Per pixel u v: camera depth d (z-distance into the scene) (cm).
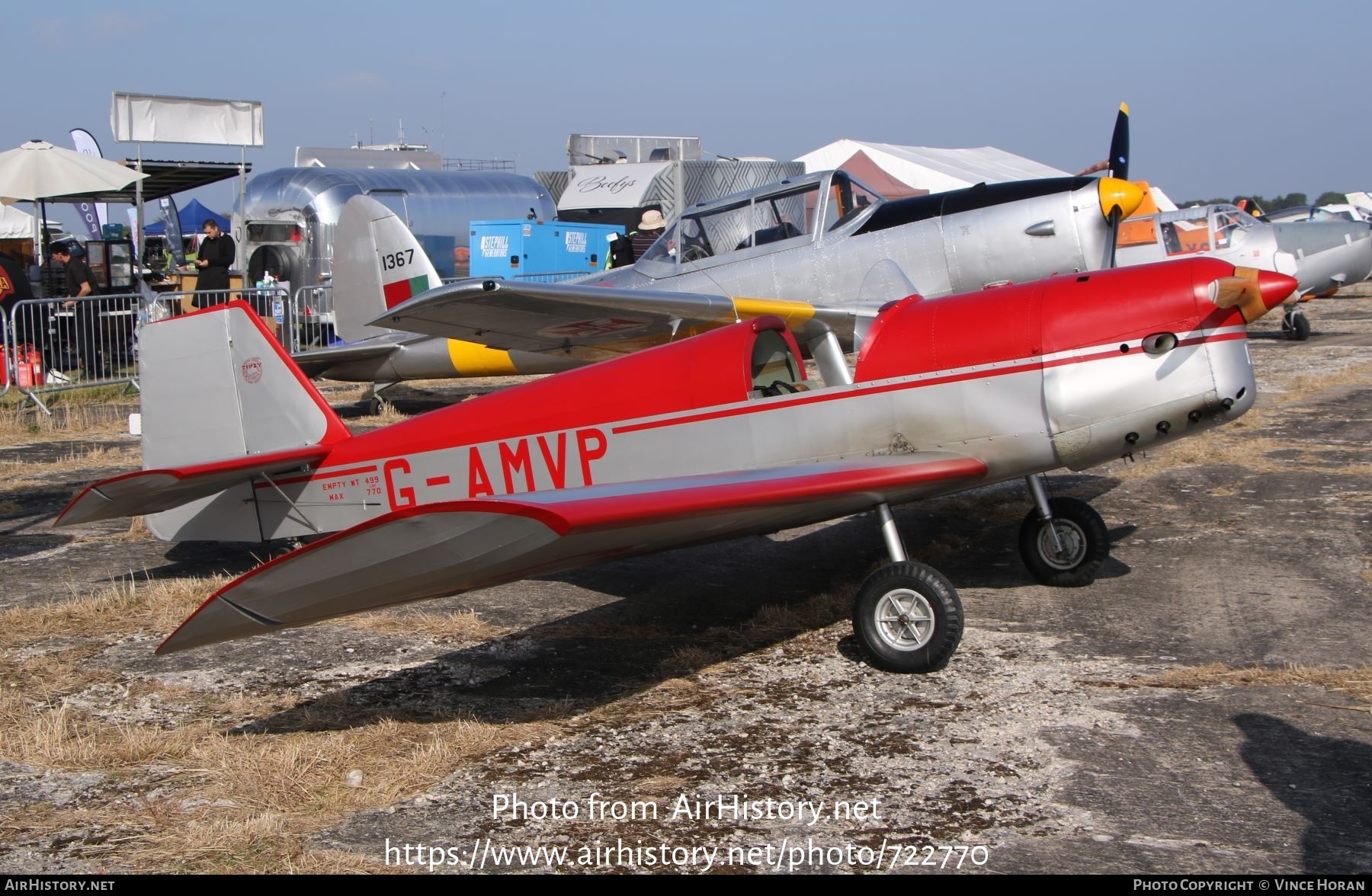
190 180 1875
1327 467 803
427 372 1137
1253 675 416
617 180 2202
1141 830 307
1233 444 888
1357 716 378
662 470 512
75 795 342
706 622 510
